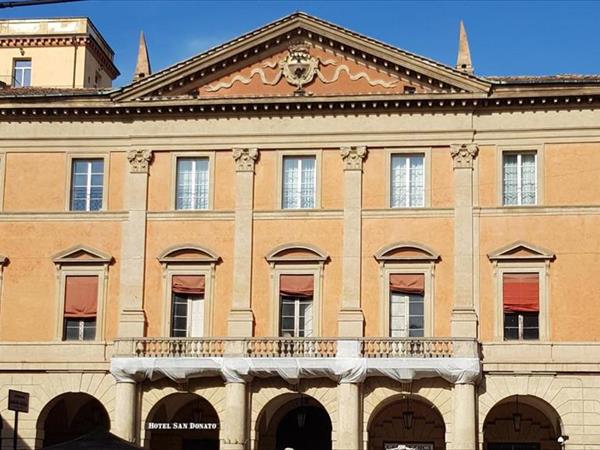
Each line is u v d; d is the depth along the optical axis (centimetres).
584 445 4344
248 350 4506
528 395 4416
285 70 4750
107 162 4800
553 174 4559
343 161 4669
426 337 4428
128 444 3133
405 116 4666
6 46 6362
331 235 4616
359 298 4544
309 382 4484
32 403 4622
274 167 4706
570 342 4416
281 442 4859
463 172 4600
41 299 4709
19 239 4766
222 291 4628
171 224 4709
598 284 4447
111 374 4575
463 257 4528
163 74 4753
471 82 4594
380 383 4447
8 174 4834
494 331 4462
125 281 4672
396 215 4600
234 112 4747
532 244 4500
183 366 4469
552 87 4556
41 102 4803
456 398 4369
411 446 4706
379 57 4672
